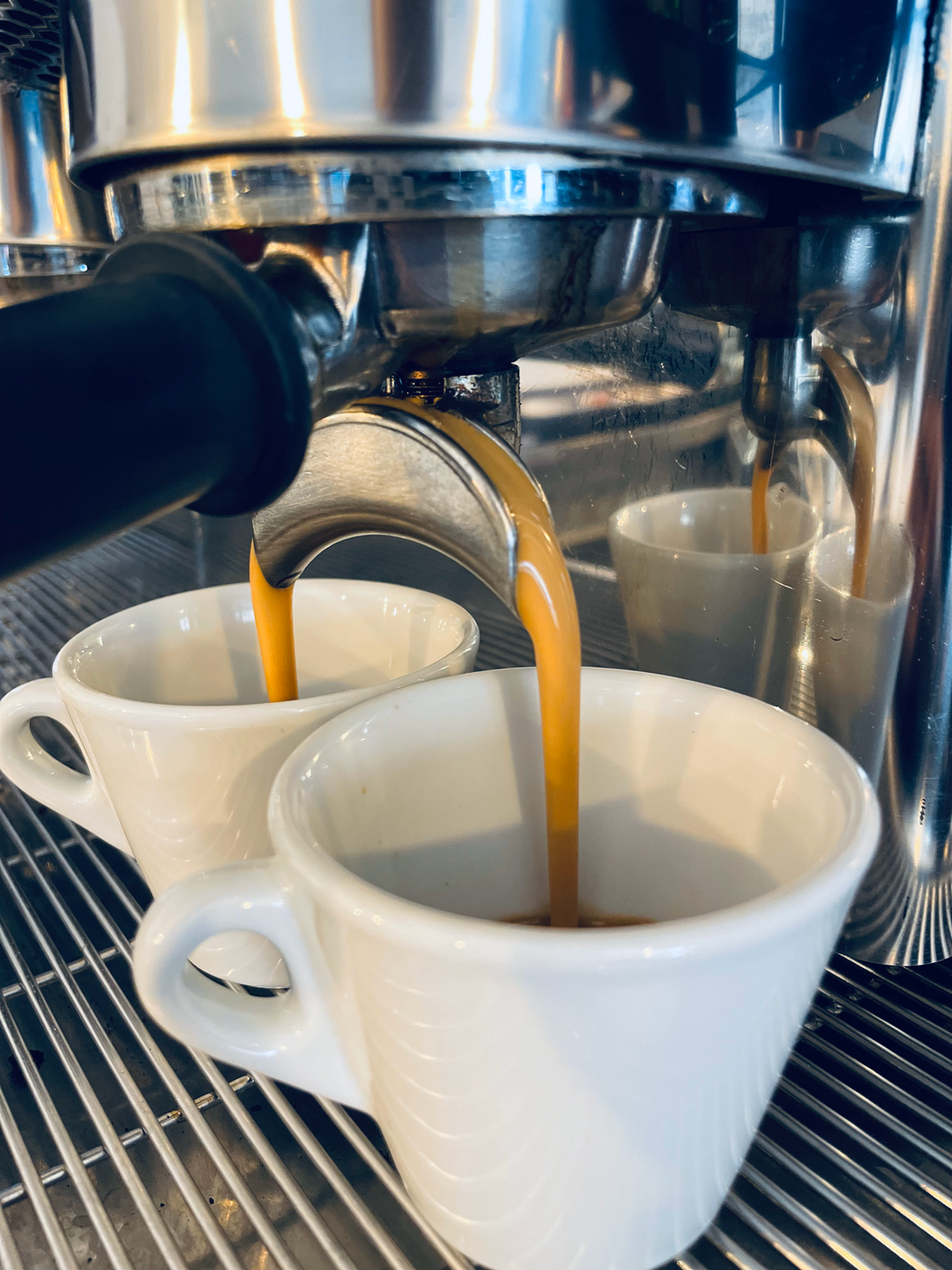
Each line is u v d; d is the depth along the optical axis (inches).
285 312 5.4
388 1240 7.6
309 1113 9.0
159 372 4.7
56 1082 9.7
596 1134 6.1
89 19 6.0
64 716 11.2
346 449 7.4
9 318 4.4
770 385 10.2
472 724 9.1
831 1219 7.7
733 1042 5.9
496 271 6.2
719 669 11.9
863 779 7.2
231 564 21.3
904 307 9.1
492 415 7.9
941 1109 8.7
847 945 10.8
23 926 12.1
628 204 6.3
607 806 9.3
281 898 6.6
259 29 5.4
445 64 5.4
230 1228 8.0
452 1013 5.8
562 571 7.5
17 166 12.6
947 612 9.6
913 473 9.5
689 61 6.1
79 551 4.6
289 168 5.8
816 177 7.2
